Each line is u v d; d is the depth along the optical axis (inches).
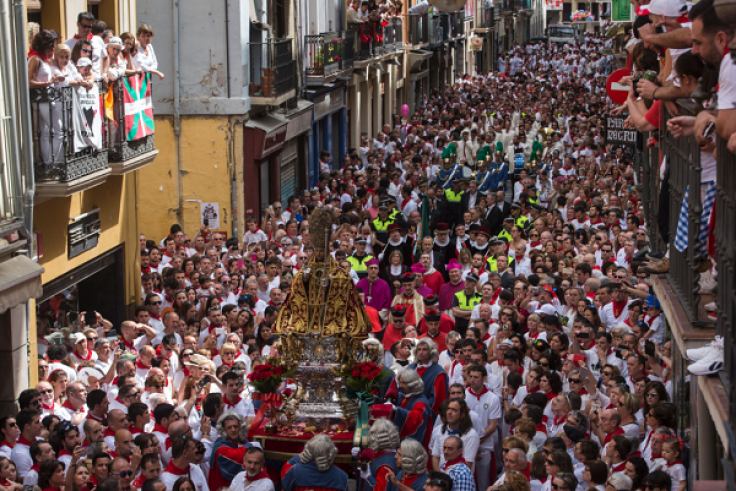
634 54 407.8
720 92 233.8
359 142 1302.9
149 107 597.9
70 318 569.3
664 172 366.6
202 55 783.7
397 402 380.2
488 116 1439.5
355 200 799.7
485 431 390.0
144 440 328.8
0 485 307.9
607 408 373.7
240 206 797.2
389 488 315.3
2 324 441.1
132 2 632.4
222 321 487.2
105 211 579.2
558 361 419.5
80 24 487.5
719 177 252.7
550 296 516.7
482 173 906.1
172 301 530.9
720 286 253.3
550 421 385.7
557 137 1119.0
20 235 442.6
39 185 466.0
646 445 346.6
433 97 1760.6
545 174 883.4
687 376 364.8
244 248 719.7
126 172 562.9
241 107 783.7
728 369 229.0
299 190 1008.2
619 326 444.5
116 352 431.5
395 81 1546.5
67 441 343.6
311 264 338.6
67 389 394.9
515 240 644.1
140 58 577.0
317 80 1008.2
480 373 390.0
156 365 422.6
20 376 453.1
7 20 429.7
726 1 223.3
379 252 712.4
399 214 728.3
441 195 823.7
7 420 341.1
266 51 819.4
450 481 299.6
